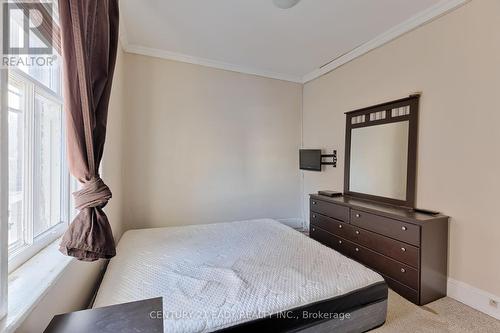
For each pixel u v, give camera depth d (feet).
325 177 12.44
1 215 2.44
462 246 6.73
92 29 3.76
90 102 3.65
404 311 6.22
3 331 2.29
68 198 5.17
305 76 13.55
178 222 11.28
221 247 6.82
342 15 7.86
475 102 6.48
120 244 6.97
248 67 12.35
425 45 7.73
